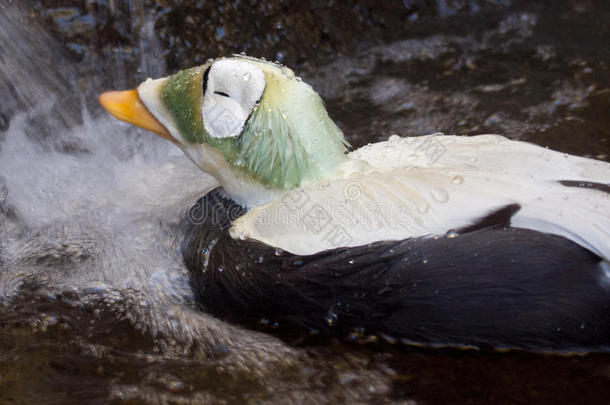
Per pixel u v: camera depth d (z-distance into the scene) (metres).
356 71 8.27
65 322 5.21
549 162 4.70
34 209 6.44
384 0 8.86
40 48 7.94
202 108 4.93
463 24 8.91
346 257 4.50
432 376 4.67
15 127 7.51
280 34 8.53
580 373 4.58
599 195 4.41
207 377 4.71
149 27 8.27
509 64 8.13
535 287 4.29
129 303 5.36
